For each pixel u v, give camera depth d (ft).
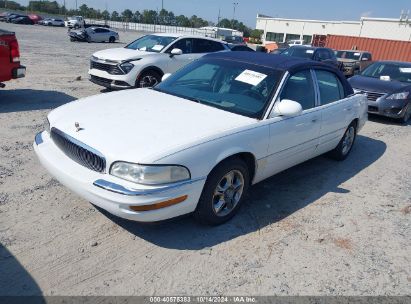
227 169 11.34
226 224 12.26
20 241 10.44
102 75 29.48
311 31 202.80
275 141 12.90
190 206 10.62
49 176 14.52
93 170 10.18
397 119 29.96
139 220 9.75
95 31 108.88
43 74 38.50
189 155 10.10
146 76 29.81
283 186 15.75
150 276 9.58
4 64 23.98
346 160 19.89
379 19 152.05
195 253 10.64
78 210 12.24
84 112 12.10
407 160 20.90
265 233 11.96
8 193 12.95
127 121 11.27
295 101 13.80
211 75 14.75
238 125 11.75
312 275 10.18
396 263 11.09
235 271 10.04
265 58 15.12
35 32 117.70
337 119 16.69
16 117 21.89
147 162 9.46
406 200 15.48
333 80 17.10
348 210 14.10
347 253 11.33
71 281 9.16
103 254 10.26
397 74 32.42
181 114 12.08
